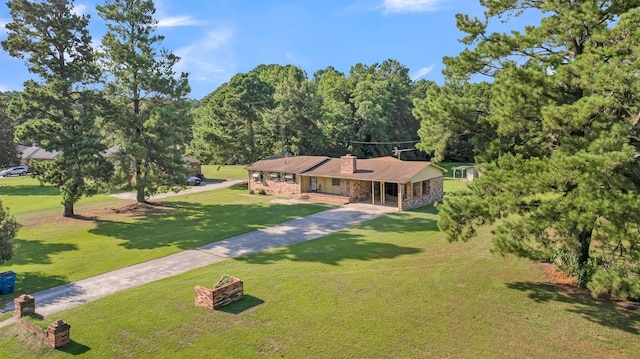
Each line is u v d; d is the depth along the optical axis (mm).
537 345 10836
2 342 11461
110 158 31453
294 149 50906
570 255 15602
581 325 11859
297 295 14312
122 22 32500
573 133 13000
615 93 11594
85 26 28766
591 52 12367
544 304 13289
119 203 35656
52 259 19656
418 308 13133
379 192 36906
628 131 11938
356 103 68062
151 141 33594
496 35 14922
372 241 21766
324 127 57281
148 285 15867
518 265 17094
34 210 32719
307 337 11398
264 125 50219
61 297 14859
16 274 16672
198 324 12281
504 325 11938
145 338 11531
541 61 14688
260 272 16969
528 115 13938
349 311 12984
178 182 33719
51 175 28125
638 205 10641
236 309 13266
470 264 17359
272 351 10734
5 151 52812
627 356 10242
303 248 20797
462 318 12406
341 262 18203
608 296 13797
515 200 12688
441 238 21938
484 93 16312
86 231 25516
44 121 27422
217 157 46125
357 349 10758
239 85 49594
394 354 10492
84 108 29328
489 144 15352
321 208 31938
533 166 12328
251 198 37312
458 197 14594
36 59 26969
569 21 12938
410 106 77188
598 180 11062
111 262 19078
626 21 11188
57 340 11062
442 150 17297
